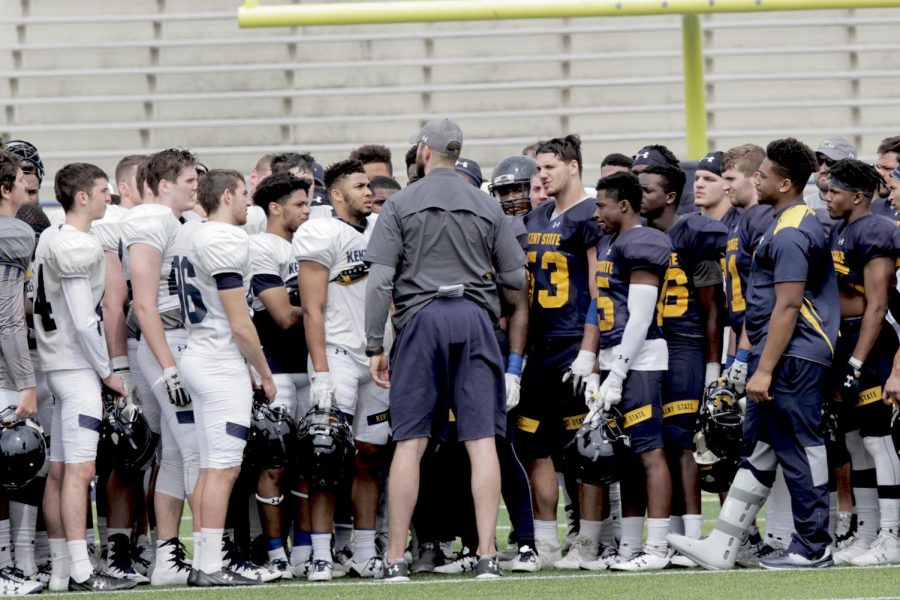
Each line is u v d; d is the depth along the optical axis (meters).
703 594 16.88
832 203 20.58
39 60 56.53
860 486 21.17
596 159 53.50
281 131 54.47
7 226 18.41
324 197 23.55
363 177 20.78
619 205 20.48
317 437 19.55
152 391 20.59
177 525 20.36
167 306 20.17
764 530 25.97
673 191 21.66
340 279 20.50
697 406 20.98
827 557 19.50
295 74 55.72
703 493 34.94
